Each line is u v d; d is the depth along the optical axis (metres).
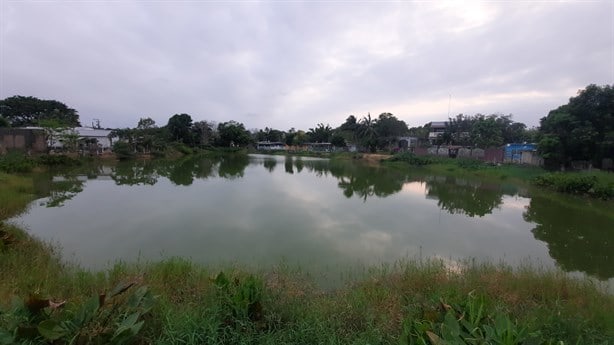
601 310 4.45
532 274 5.98
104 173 25.44
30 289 4.45
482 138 41.09
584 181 18.36
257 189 19.31
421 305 4.31
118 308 3.38
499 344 2.60
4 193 12.58
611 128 23.34
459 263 7.76
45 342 2.75
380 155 53.62
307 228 10.73
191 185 20.34
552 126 26.27
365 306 4.40
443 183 23.97
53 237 9.01
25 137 30.75
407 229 11.06
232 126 74.62
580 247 9.41
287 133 92.00
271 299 4.04
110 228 10.16
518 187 21.86
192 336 3.06
